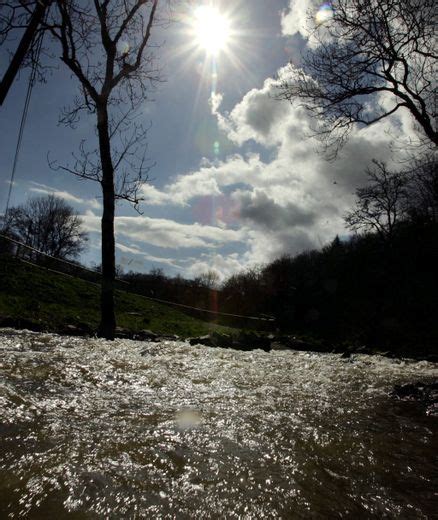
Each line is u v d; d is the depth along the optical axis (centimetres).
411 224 4053
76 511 242
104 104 1356
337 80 1377
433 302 3438
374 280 4188
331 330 3494
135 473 295
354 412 529
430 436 454
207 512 257
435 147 1386
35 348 717
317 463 348
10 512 234
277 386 655
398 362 1284
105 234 1307
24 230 6247
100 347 834
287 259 5747
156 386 558
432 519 275
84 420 388
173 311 2683
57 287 2127
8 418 364
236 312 5116
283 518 260
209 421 425
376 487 315
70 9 1249
